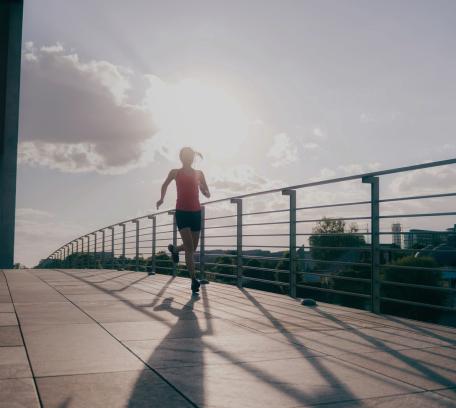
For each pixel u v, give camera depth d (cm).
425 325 384
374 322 399
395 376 236
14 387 214
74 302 509
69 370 242
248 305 502
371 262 466
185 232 617
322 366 254
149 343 307
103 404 193
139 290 647
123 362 259
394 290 2322
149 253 1089
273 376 235
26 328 356
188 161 630
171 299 546
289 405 195
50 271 1137
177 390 212
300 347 300
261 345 304
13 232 1652
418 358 273
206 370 245
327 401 200
